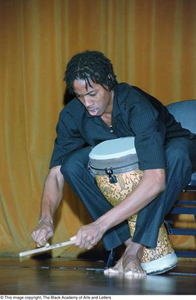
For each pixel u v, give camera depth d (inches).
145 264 100.2
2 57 143.6
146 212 95.6
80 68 93.5
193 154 101.8
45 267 116.1
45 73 141.9
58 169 108.2
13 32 143.4
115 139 101.1
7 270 107.9
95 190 104.8
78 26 140.1
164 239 101.3
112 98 98.1
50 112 141.9
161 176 93.3
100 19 139.6
